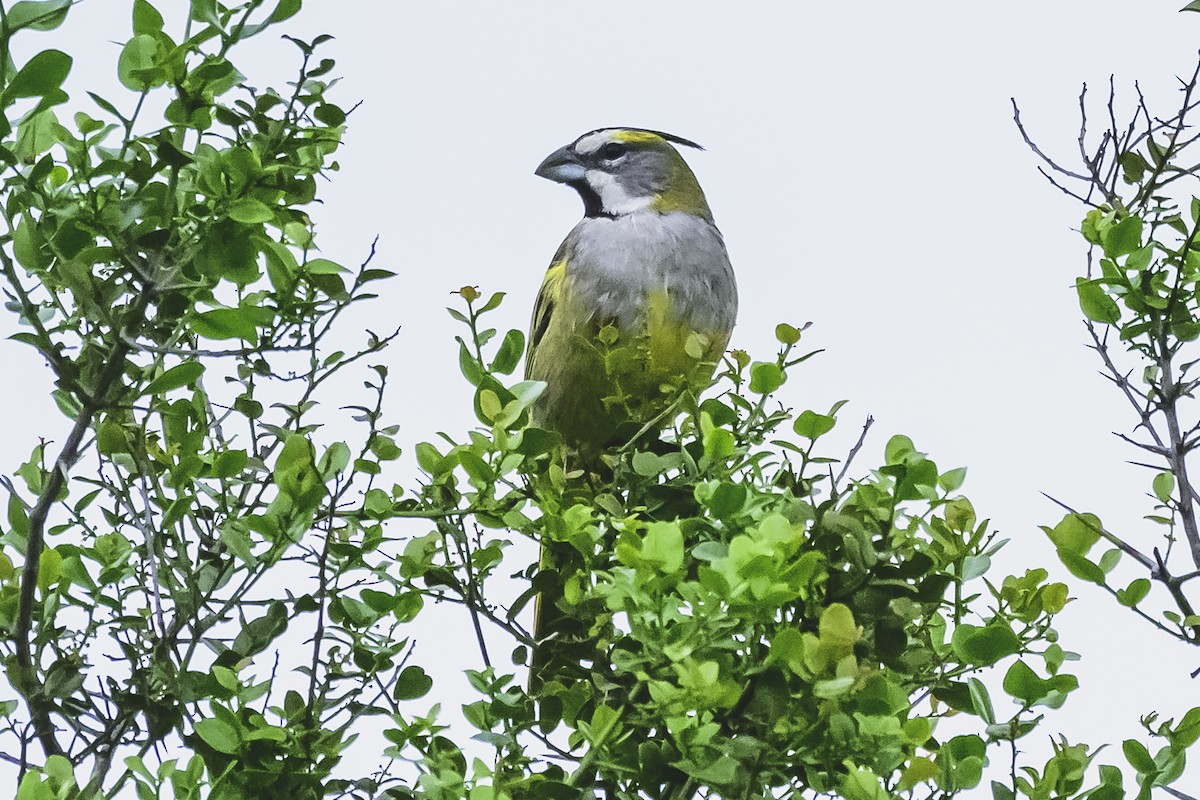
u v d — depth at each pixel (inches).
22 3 272.5
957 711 300.4
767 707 262.8
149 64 288.2
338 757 288.0
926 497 285.0
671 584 261.7
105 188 286.8
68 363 283.1
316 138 309.3
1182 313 342.3
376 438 311.3
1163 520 326.6
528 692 322.3
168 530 314.3
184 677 292.2
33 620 310.3
